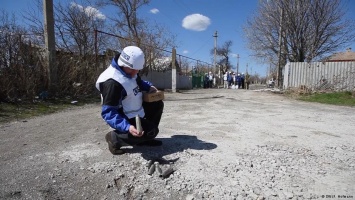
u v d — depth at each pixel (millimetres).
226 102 8625
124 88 2672
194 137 3756
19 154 3033
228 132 4121
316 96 10773
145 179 2445
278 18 17250
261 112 6492
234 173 2570
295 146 3475
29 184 2346
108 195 2262
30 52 7023
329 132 4348
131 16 21250
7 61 6496
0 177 2455
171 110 6500
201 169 2631
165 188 2318
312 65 12727
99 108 6688
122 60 2633
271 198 2158
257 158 2967
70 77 7938
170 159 2854
